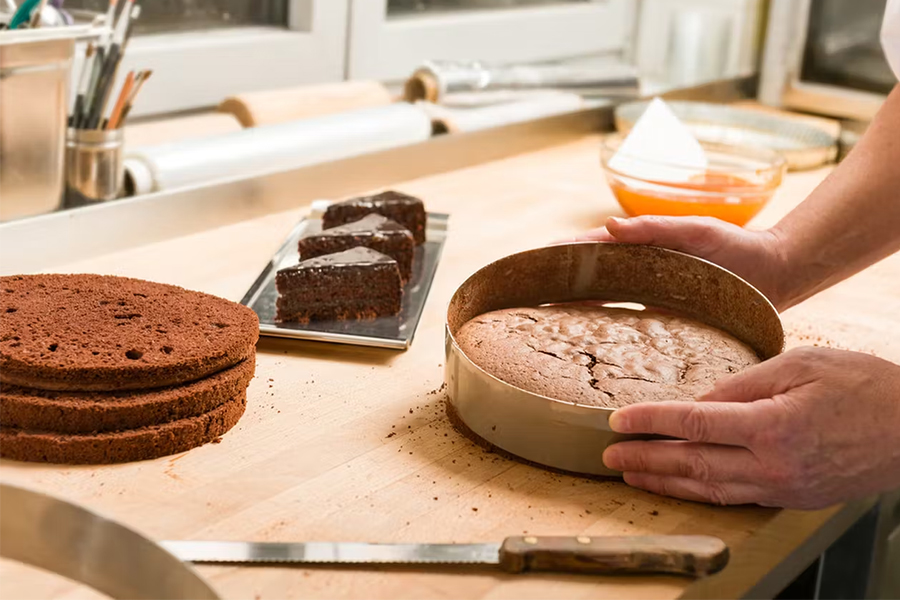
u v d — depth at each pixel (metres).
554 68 1.94
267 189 1.37
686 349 0.92
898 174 1.06
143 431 0.79
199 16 1.75
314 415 0.88
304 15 1.84
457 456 0.83
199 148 1.40
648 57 2.49
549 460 0.81
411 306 1.09
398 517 0.74
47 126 1.16
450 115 1.74
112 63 1.24
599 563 0.68
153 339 0.85
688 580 0.69
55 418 0.78
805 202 1.11
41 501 0.62
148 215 1.23
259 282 1.10
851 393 0.77
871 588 1.03
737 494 0.77
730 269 1.05
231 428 0.85
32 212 1.18
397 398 0.92
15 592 0.64
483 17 2.16
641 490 0.80
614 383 0.85
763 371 0.80
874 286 1.29
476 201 1.50
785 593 1.09
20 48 1.10
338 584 0.66
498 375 0.85
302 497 0.76
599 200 1.54
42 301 0.91
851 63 2.10
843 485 0.77
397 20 2.03
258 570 0.67
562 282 1.02
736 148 1.52
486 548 0.70
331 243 1.13
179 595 0.60
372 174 1.51
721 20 2.32
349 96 1.73
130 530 0.61
